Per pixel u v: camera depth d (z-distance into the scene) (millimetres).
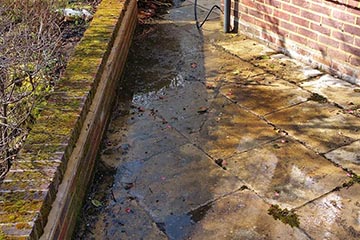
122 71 4184
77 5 4965
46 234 1923
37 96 3092
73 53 3395
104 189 2807
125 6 4469
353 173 2857
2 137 2684
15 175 2117
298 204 2627
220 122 3461
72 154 2438
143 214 2602
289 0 4254
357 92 3773
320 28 4031
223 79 4098
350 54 3830
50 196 2045
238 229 2467
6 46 3172
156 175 2920
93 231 2486
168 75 4207
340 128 3316
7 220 1842
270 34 4629
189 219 2553
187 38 4996
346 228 2447
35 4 4102
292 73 4148
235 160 3025
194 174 2912
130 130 3396
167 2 6059
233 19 5059
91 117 2822
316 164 2953
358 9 3623
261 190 2748
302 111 3551
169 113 3604
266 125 3398
